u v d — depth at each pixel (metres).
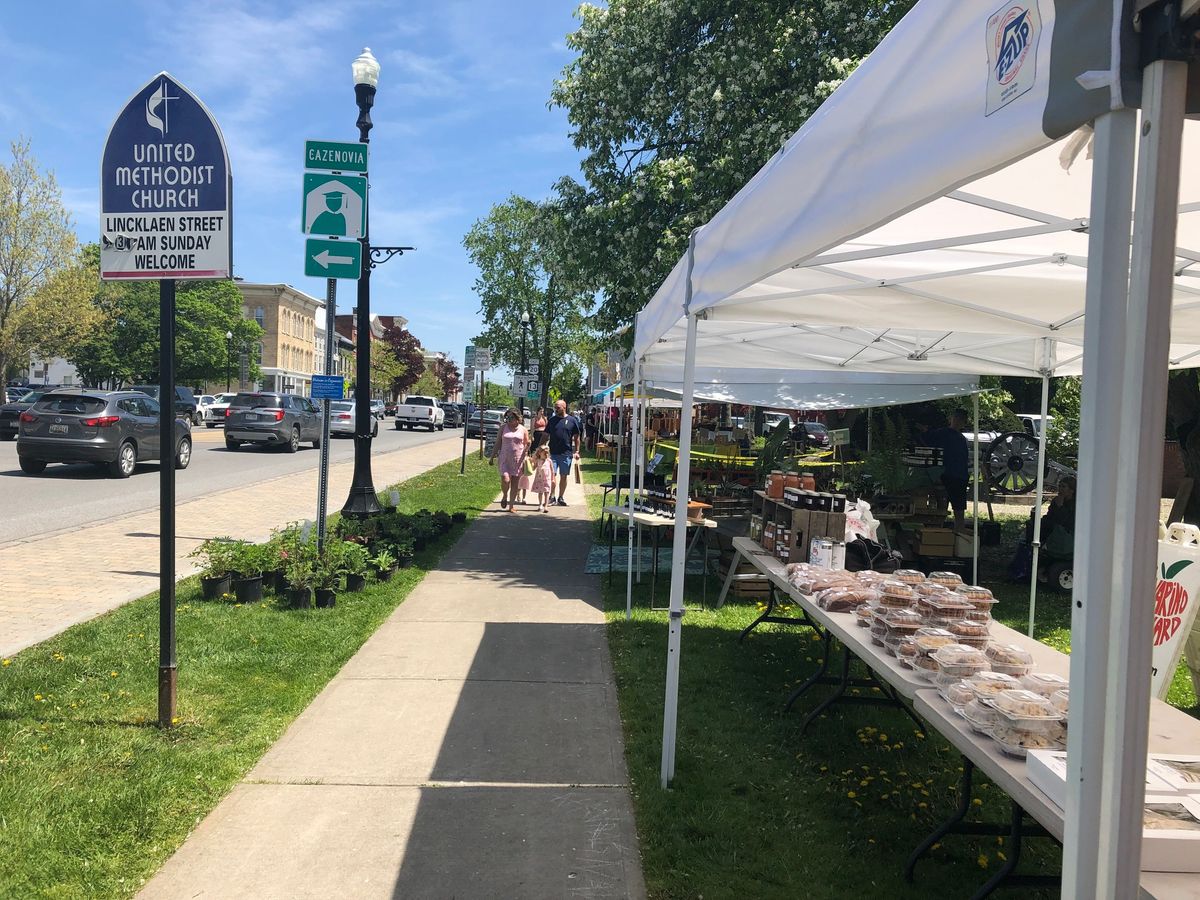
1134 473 1.55
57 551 9.41
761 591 8.20
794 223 2.75
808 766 4.34
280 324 73.56
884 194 2.15
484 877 3.26
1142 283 1.52
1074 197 2.86
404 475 20.33
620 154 11.64
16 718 4.55
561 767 4.25
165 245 4.32
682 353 7.16
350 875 3.25
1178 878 2.08
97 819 3.53
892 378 9.00
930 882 3.33
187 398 39.62
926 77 2.01
